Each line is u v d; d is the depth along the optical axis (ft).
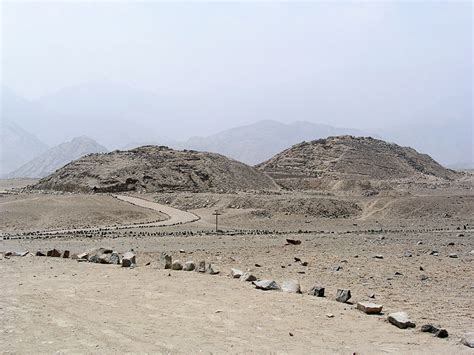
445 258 109.81
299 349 42.01
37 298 59.62
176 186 363.76
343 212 271.49
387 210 273.75
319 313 54.80
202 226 213.05
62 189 356.18
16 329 46.39
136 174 364.99
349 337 46.32
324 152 582.35
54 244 141.59
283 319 51.98
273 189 407.23
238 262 102.32
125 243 144.87
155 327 47.88
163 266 87.71
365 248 131.34
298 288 67.36
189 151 443.73
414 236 172.35
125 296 61.87
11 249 128.98
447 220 250.16
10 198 256.73
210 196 311.06
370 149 602.85
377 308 55.93
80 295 61.98
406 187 433.89
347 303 61.41
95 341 43.04
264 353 40.68
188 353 40.16
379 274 87.45
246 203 281.95
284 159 584.40
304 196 309.63
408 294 69.62
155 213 250.37
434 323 53.16
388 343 44.83
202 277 75.92
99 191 340.39
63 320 49.75
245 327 48.60
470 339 45.16
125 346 41.73
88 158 404.98
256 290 66.49
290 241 143.54
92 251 100.58
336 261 104.53
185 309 55.57
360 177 498.69
